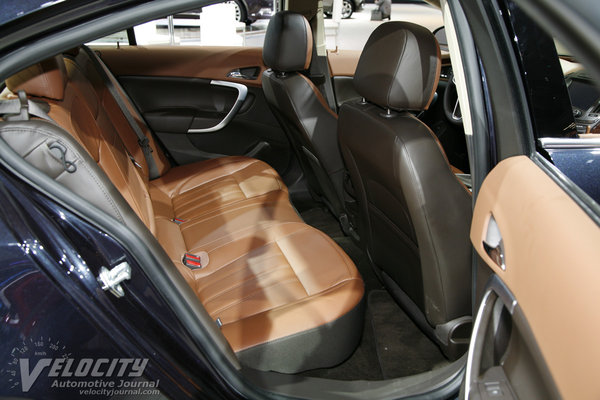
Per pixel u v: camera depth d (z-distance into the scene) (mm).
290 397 1059
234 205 1833
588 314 533
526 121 898
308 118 1890
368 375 1530
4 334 739
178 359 903
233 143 2490
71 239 770
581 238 603
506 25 886
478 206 863
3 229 717
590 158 860
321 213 2508
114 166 1313
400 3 2855
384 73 1149
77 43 688
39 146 779
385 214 1405
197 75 2305
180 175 2098
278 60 1831
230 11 2643
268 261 1464
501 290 740
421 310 1491
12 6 641
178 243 1606
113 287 794
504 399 687
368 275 2027
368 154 1272
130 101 2080
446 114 2086
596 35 453
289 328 1194
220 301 1315
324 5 2463
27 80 979
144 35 2533
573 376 529
